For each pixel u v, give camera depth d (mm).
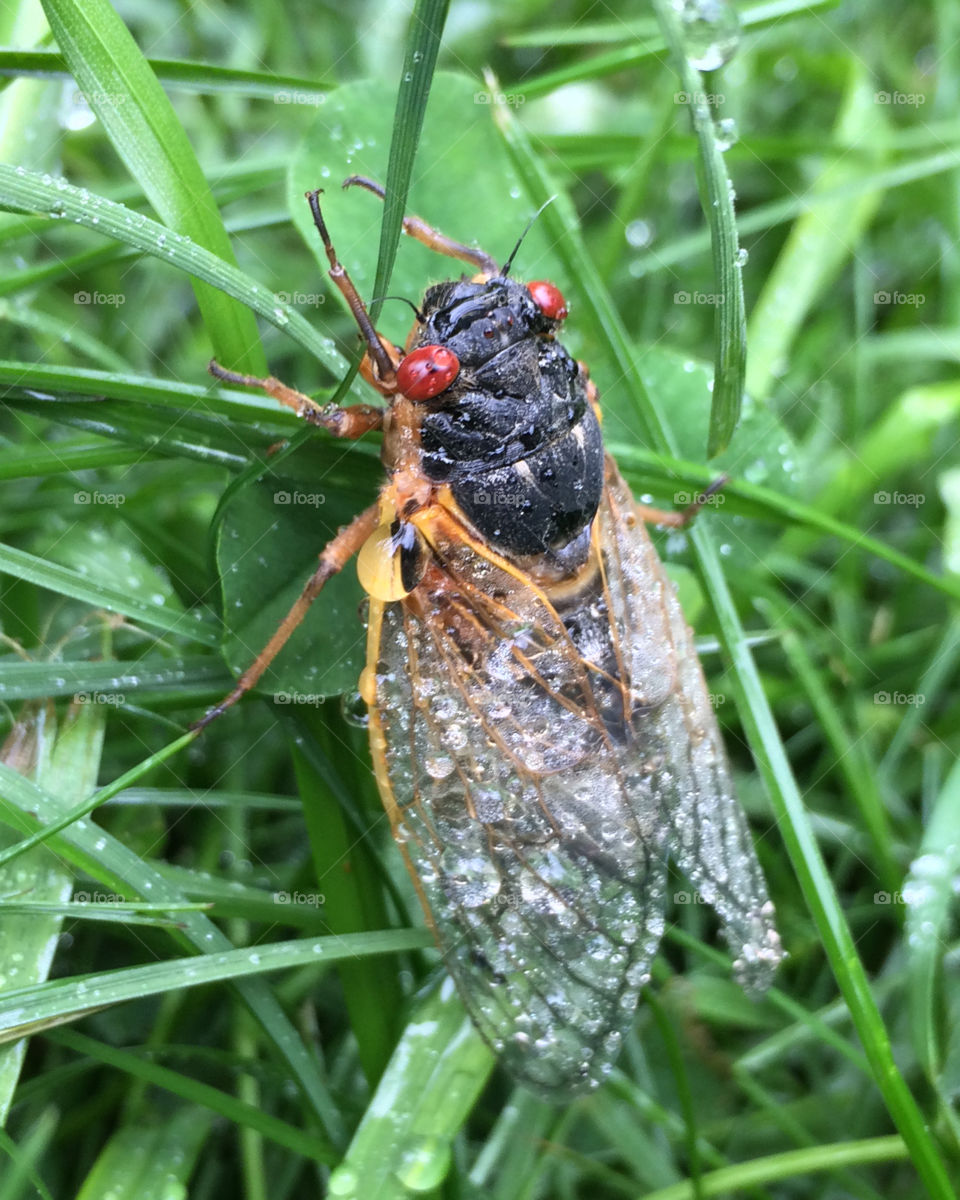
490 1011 54
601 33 88
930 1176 55
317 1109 58
